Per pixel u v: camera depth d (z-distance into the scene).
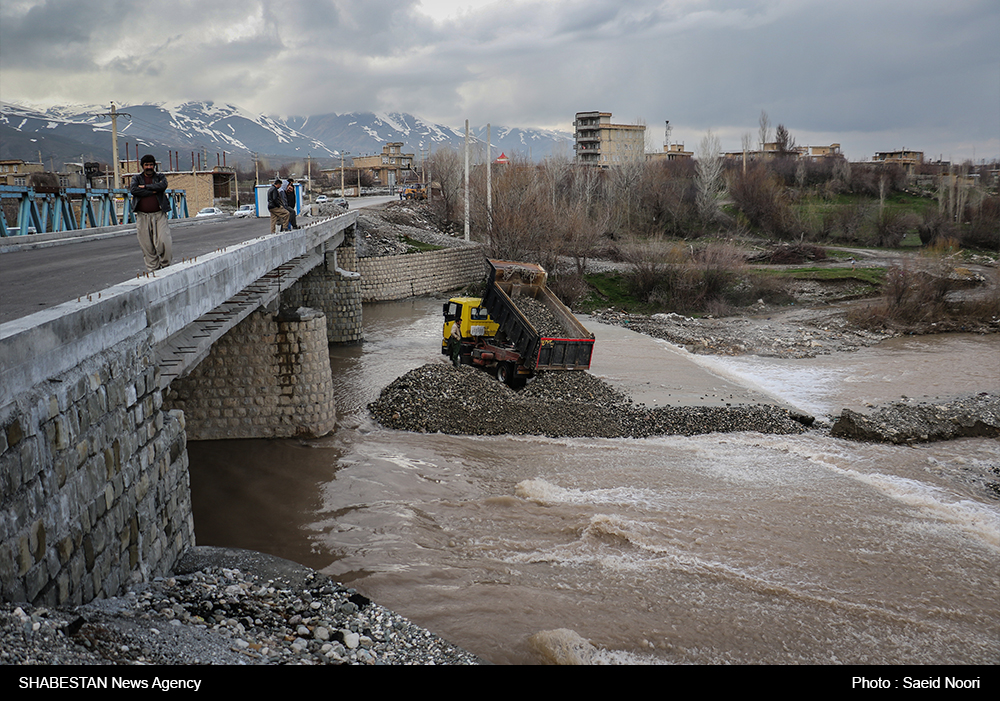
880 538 12.95
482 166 71.06
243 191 105.56
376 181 145.00
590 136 115.56
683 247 53.25
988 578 11.50
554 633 9.09
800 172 92.38
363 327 38.91
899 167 97.31
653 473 16.20
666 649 9.13
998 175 109.50
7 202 27.06
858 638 9.59
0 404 4.87
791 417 21.33
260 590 8.31
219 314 13.46
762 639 9.48
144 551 7.70
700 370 26.92
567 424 19.58
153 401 8.14
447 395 20.70
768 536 12.90
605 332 35.59
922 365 30.98
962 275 49.56
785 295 48.47
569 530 13.00
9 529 4.93
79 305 6.35
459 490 15.08
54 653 4.77
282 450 17.88
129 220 30.08
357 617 8.18
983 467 17.28
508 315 23.89
